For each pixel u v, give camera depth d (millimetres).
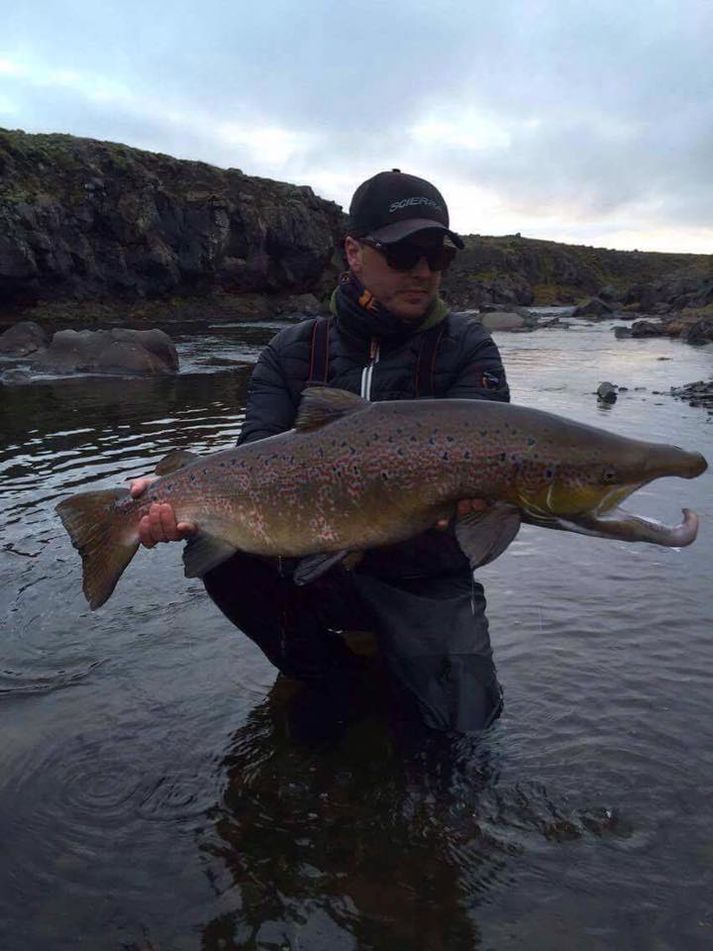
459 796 1181
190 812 1154
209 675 1566
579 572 2035
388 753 1301
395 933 928
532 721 1361
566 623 1729
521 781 1208
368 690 1520
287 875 1025
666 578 1986
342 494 1188
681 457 1116
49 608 1875
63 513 1345
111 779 1229
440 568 1434
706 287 20359
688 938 909
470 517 1164
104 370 6832
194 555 1296
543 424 1140
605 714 1378
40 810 1154
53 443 3684
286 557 1351
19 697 1477
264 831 1111
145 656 1643
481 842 1082
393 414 1188
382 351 1431
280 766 1264
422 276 1348
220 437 3807
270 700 1476
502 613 1788
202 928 939
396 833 1104
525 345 11008
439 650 1376
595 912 952
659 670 1522
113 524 1333
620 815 1125
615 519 1118
